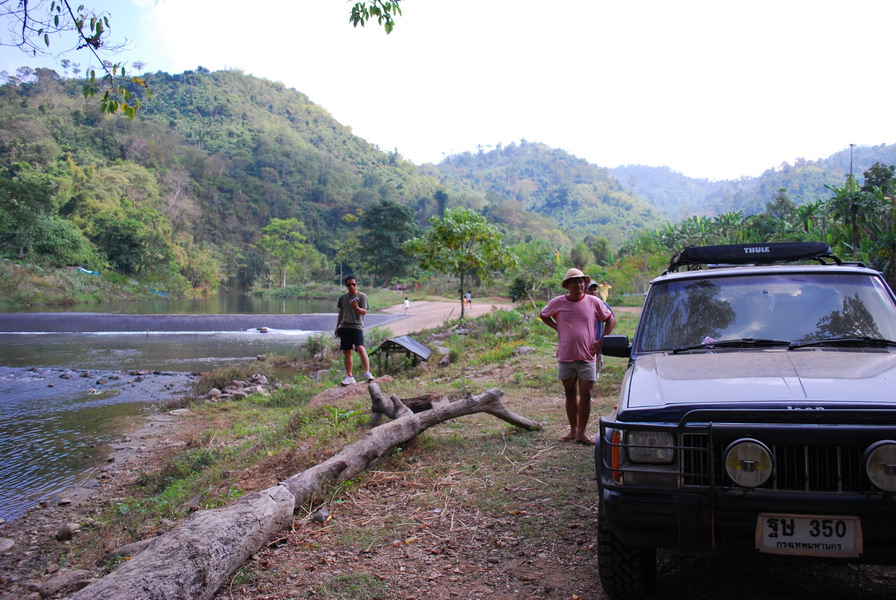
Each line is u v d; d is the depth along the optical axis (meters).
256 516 3.77
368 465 5.46
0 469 8.23
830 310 3.69
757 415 2.59
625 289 53.62
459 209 23.00
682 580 3.27
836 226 30.27
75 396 13.84
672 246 52.91
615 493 2.71
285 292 93.31
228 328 32.03
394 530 4.11
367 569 3.52
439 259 22.97
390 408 6.42
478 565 3.54
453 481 5.09
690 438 2.66
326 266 115.19
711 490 2.53
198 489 6.23
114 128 131.50
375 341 19.31
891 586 3.13
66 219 79.00
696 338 3.74
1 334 29.73
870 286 3.81
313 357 19.11
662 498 2.62
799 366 3.09
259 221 143.75
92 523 6.09
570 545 3.75
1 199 66.44
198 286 97.81
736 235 44.31
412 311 38.88
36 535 5.95
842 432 2.44
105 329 31.14
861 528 2.40
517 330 18.91
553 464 5.40
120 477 7.81
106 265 78.31
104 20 5.59
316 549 3.82
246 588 3.33
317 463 5.54
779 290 3.89
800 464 2.50
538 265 47.91
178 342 26.44
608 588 3.05
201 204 130.00
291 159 184.25
